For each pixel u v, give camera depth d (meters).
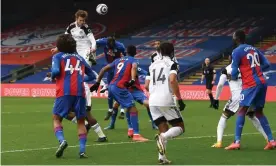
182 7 68.56
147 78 14.80
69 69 14.25
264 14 62.88
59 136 14.22
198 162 13.54
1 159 14.10
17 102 40.91
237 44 15.72
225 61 52.81
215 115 28.30
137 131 17.97
